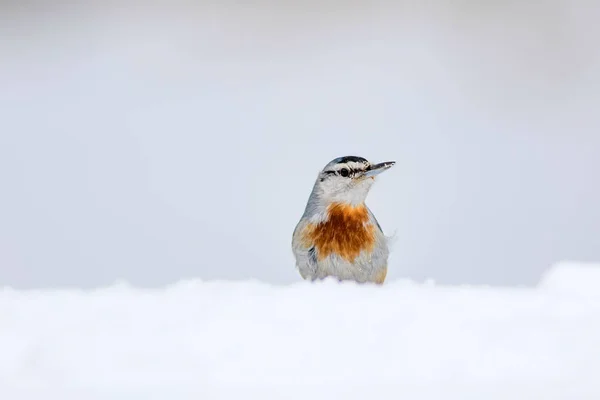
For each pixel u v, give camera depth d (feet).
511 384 6.25
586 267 9.77
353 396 6.25
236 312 7.76
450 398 6.26
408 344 6.85
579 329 7.21
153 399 6.11
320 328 7.19
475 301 8.21
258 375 6.33
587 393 6.20
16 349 6.81
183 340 6.91
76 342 6.83
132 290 8.88
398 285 9.30
